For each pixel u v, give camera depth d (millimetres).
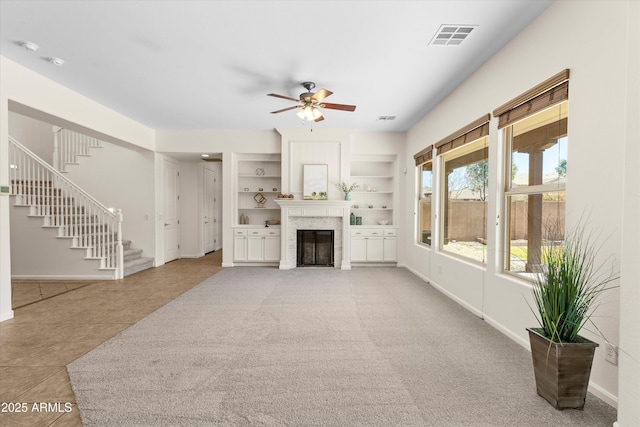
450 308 4094
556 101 2547
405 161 6961
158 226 7023
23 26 2957
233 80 4152
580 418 1926
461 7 2648
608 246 2070
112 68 3816
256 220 7465
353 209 7293
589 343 1975
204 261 7625
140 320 3637
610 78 2062
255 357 2732
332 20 2840
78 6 2658
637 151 1715
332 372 2482
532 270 2979
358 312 3926
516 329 3062
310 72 3906
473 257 4109
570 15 2389
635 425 1696
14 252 5680
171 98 4840
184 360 2674
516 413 1975
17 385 2297
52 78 4105
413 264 6352
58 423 1876
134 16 2793
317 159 6812
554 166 2707
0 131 3521
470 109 3980
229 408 2023
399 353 2812
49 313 3887
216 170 9578
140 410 2000
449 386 2285
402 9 2678
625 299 1760
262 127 6641
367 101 4977
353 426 1861
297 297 4590
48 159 7223
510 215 3342
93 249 5805
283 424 1879
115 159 6906
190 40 3189
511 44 3143
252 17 2797
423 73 3938
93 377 2396
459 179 4539
